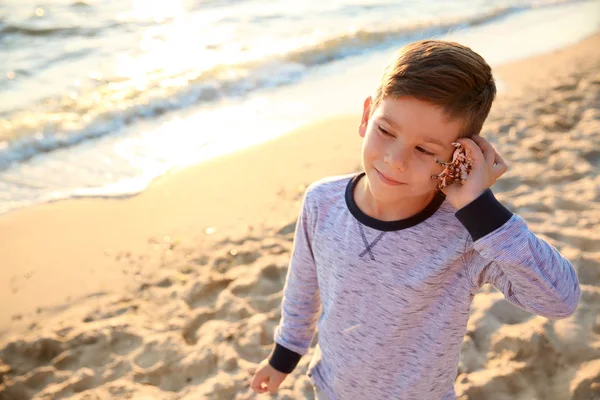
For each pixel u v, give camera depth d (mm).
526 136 5309
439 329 1627
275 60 7805
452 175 1501
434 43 1504
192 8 10195
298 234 1892
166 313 3498
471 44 8406
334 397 1851
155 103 6555
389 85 1475
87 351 3234
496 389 2924
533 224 4078
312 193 1807
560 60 7402
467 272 1572
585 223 4074
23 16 9430
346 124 5902
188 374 3102
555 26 9125
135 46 8484
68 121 6070
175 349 3213
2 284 3738
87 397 2975
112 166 5238
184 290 3662
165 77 7258
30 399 2988
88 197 4707
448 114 1438
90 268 3879
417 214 1596
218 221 4348
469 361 3068
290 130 5773
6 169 5207
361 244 1660
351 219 1690
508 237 1445
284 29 9195
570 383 2926
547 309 1487
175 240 4141
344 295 1717
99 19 9516
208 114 6340
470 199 1474
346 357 1772
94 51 8273
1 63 7781
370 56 8219
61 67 7684
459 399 2873
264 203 4559
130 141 5742
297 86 7098
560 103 5980
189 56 8055
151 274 3818
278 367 2045
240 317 3449
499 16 9922
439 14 9914
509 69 7145
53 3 10070
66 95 6766
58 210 4527
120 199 4668
